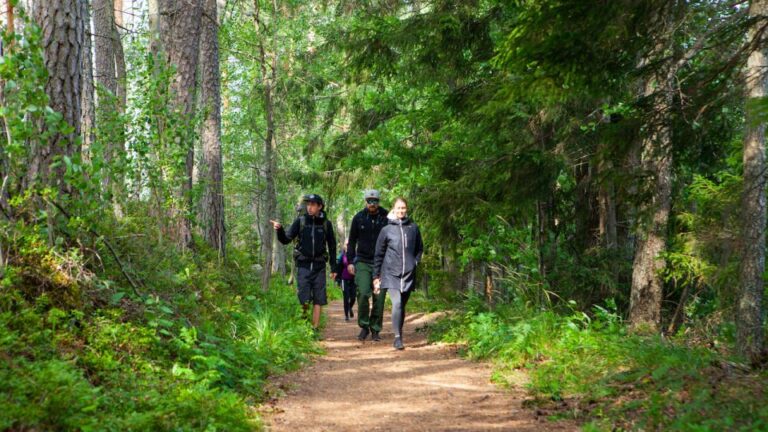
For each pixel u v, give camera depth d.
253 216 30.16
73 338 4.52
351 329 11.48
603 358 6.10
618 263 11.14
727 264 7.13
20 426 3.15
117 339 4.82
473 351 7.44
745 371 5.18
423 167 11.65
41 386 3.45
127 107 8.87
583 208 11.93
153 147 8.86
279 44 16.27
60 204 5.48
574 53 4.96
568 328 7.20
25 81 4.52
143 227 8.78
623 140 5.87
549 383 5.55
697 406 3.95
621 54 5.25
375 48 10.22
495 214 9.16
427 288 18.14
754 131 6.57
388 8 14.38
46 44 5.79
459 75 9.92
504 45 5.38
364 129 16.05
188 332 5.39
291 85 16.16
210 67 13.19
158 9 12.95
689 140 5.89
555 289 10.91
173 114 9.07
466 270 14.74
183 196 10.18
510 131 9.46
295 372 6.60
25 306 4.48
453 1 9.55
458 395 5.51
